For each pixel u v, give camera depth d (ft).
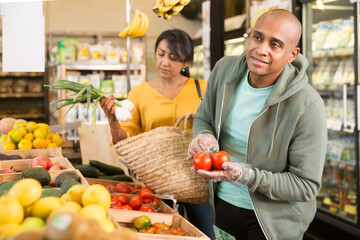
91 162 9.19
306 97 5.52
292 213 5.90
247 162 5.91
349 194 13.01
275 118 5.65
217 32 18.70
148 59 24.77
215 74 6.73
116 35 24.52
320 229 13.57
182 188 6.57
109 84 19.49
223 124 6.40
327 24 13.75
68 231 2.33
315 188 5.52
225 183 6.48
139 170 6.67
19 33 7.41
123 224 5.82
